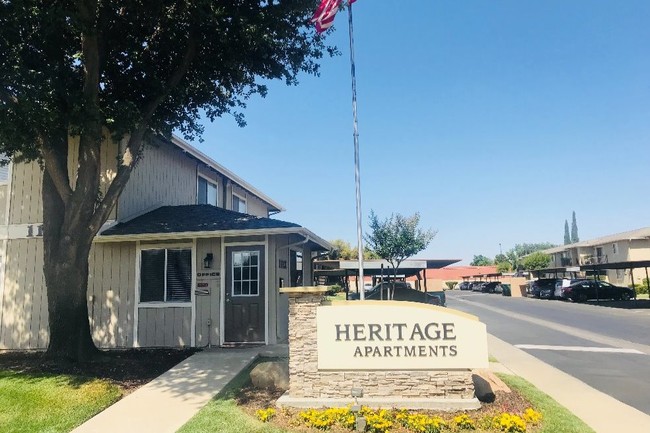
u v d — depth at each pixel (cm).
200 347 1226
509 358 1128
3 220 1373
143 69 1088
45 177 1055
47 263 1026
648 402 766
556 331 1667
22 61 902
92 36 929
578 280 3512
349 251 5219
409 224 2044
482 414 651
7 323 1332
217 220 1325
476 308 2766
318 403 691
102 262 1307
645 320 2019
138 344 1265
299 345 719
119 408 721
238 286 1253
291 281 1441
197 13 934
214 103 1222
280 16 1042
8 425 655
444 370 690
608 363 1086
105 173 1322
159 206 1506
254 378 816
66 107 966
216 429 616
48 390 789
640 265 3039
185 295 1270
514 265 8412
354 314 712
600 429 621
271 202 2505
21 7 815
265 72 1179
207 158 1725
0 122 883
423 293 2005
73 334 1011
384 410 641
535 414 635
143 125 1075
